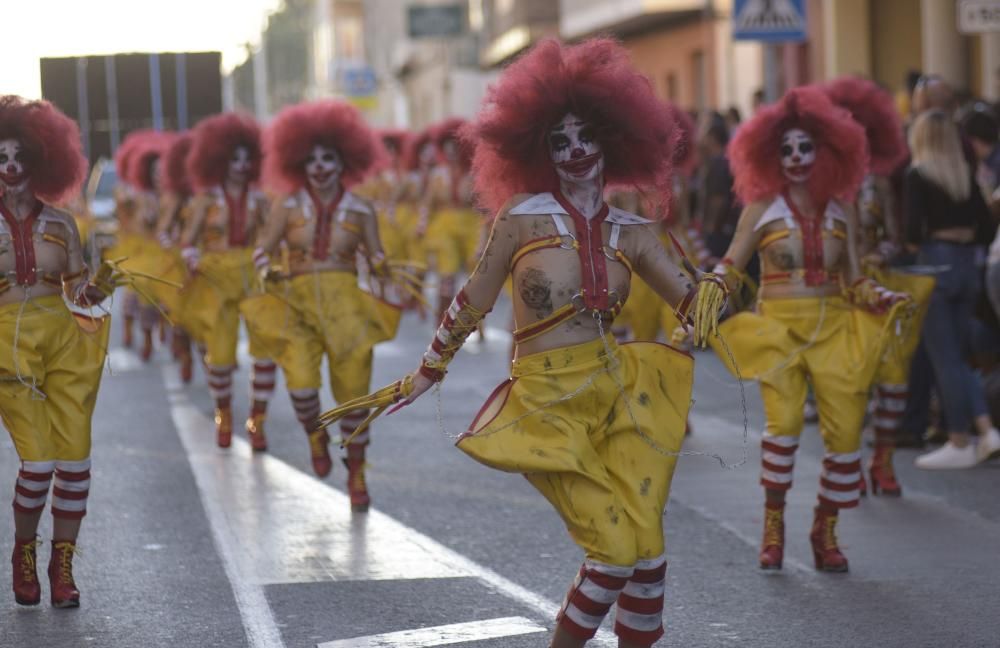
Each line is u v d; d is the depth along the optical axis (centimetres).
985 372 1678
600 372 838
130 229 2773
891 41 3894
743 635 976
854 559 1175
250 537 1264
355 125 1472
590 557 817
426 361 866
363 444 1373
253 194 1833
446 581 1116
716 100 4959
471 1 9131
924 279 1389
